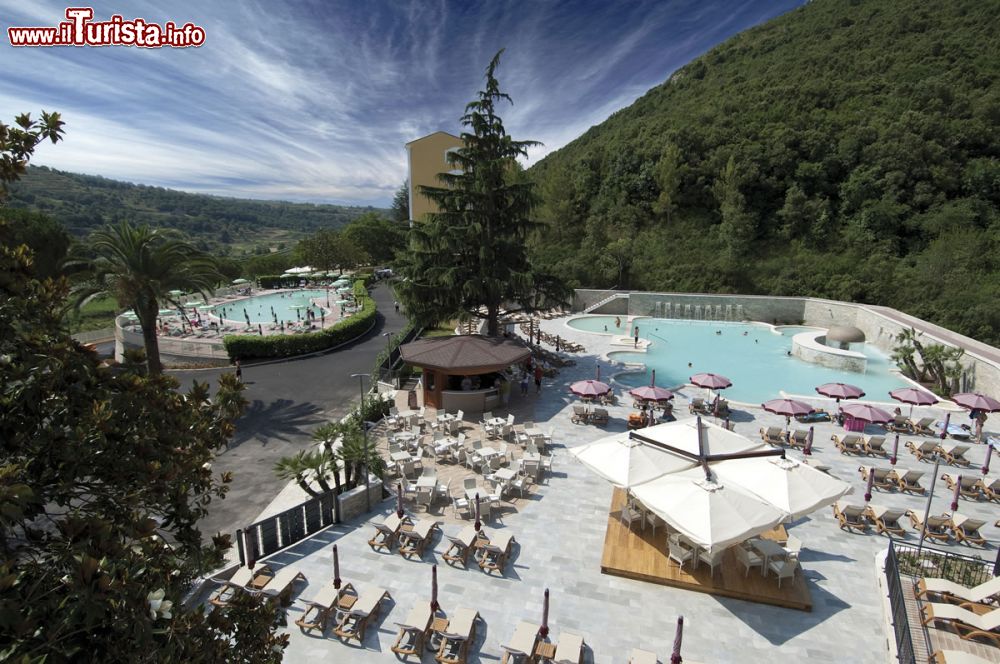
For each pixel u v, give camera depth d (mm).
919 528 13812
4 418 4656
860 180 58219
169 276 25172
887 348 37156
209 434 6426
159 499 5457
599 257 63531
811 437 18797
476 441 18812
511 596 11328
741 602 11172
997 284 42312
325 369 31547
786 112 70250
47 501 4891
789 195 60188
